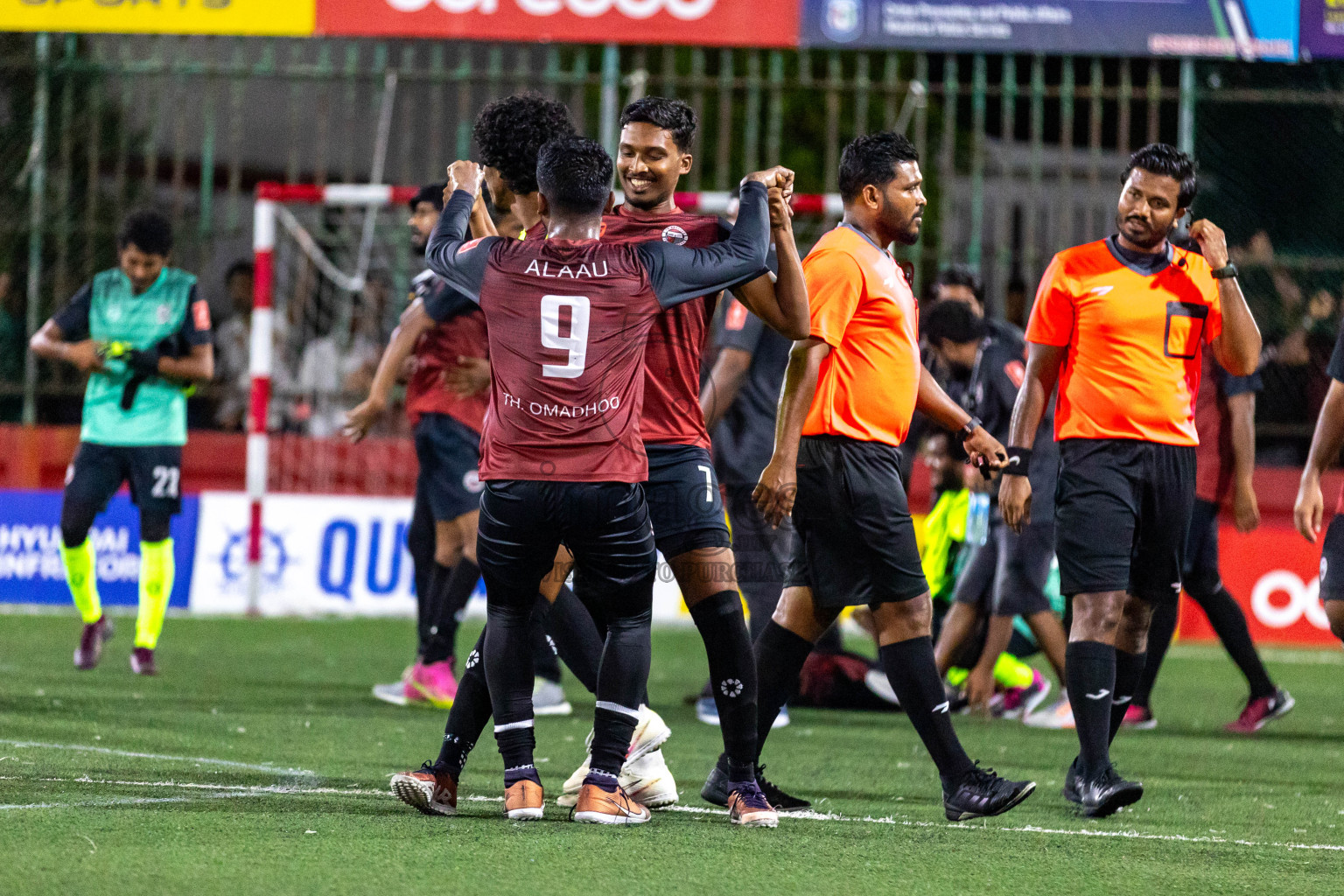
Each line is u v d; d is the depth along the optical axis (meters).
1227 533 34.97
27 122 38.44
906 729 21.52
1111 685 14.55
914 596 13.84
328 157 42.56
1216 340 15.06
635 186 13.50
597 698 13.15
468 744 13.20
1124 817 14.59
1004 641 22.05
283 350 37.75
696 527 13.21
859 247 13.91
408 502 35.69
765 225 12.66
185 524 35.34
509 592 12.79
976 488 21.97
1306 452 36.03
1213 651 33.91
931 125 46.62
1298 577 34.91
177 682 23.28
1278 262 35.53
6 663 24.84
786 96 45.94
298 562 35.41
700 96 35.59
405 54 35.69
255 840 11.63
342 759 16.50
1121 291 14.73
